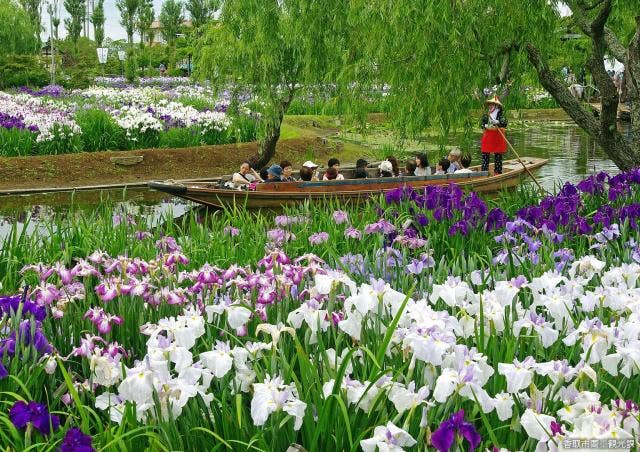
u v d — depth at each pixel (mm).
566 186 9078
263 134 18734
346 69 13766
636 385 3701
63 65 56469
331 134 26672
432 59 11578
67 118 20359
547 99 40219
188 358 3547
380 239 6520
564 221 7254
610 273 4793
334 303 4379
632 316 3959
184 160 19516
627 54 11836
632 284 4762
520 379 3295
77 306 4957
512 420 3238
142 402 3232
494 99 14008
